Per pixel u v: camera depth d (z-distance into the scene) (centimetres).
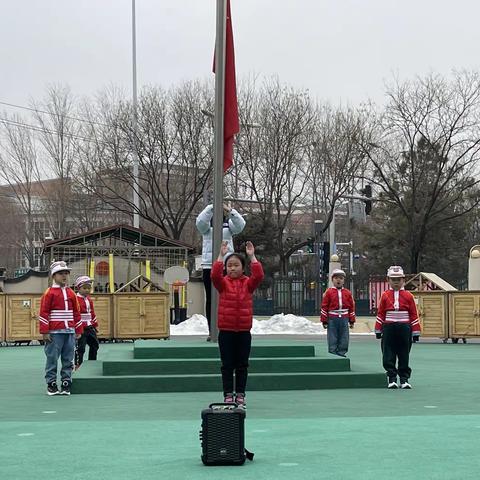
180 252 4003
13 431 972
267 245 5109
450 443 866
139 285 3231
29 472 733
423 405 1216
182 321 3925
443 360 2166
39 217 6756
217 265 1096
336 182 4888
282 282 5175
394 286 1466
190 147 4719
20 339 2922
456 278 6194
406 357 1451
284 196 5444
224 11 1655
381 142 5166
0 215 7450
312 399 1293
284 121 4891
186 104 4734
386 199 5366
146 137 4712
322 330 3591
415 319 1452
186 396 1350
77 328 1391
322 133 4931
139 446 865
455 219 5753
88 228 5394
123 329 3009
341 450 828
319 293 5062
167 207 4850
